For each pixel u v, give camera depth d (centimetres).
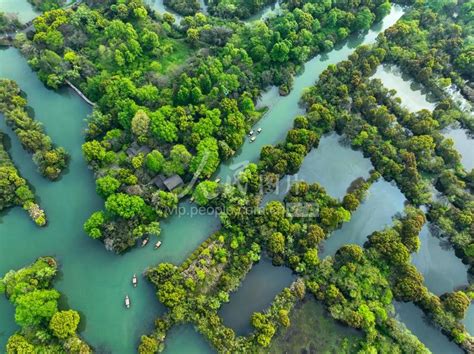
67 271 10244
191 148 11988
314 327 9588
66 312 9038
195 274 9975
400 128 12744
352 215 11538
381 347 9169
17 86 13350
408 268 10044
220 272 10144
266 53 14188
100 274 10231
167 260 10500
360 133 12575
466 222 10794
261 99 13850
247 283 10244
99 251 10550
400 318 9962
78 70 13488
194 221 11125
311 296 10019
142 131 11762
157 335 9100
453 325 9412
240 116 12406
